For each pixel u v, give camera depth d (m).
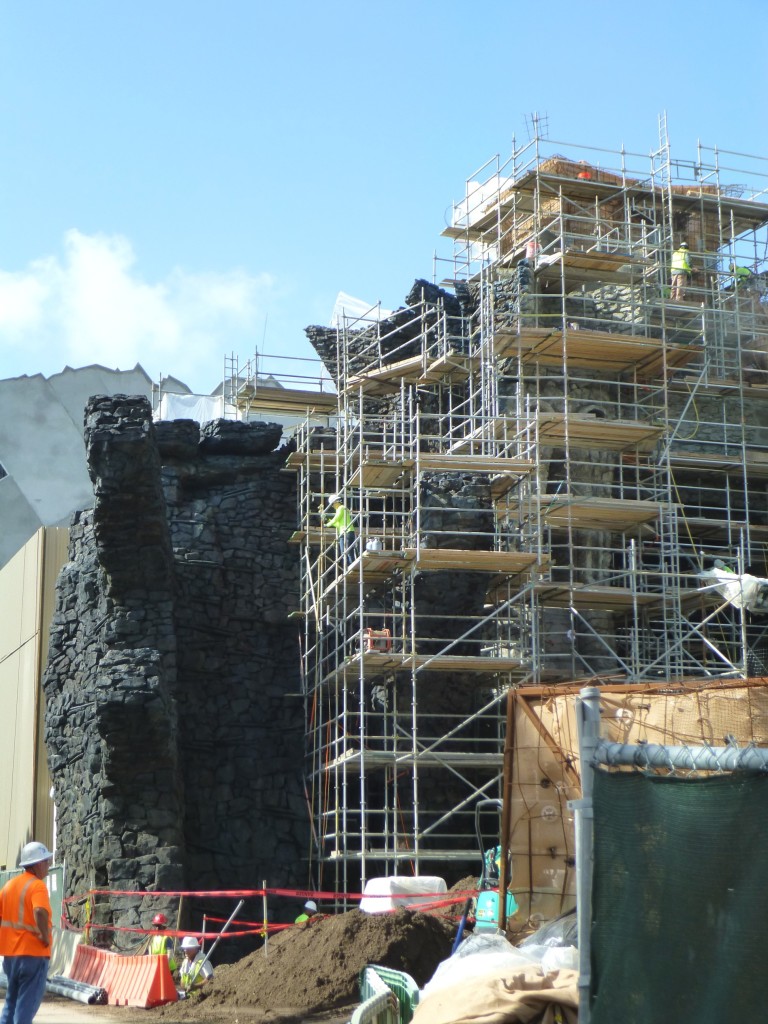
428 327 34.03
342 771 27.41
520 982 9.95
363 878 24.56
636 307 30.81
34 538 32.75
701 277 34.31
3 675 34.69
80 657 28.33
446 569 26.77
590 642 29.59
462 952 11.80
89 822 26.41
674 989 7.06
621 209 33.66
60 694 28.84
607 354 29.67
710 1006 6.84
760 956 6.69
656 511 28.28
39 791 30.30
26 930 12.00
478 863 27.44
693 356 30.17
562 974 10.06
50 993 20.30
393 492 27.89
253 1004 17.28
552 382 30.42
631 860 7.47
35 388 47.50
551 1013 9.41
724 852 6.94
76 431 47.50
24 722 31.81
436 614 27.36
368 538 27.83
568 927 12.20
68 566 29.64
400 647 27.20
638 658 27.52
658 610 29.39
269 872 28.14
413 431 32.72
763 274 35.00
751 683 12.52
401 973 12.16
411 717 27.25
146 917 24.75
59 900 23.89
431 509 27.11
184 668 29.02
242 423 31.23
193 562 29.72
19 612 33.41
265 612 29.95
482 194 36.72
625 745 7.84
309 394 36.56
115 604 27.25
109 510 26.53
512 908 14.41
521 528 27.47
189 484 30.86
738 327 31.81
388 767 26.86
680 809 7.19
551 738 13.45
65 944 22.80
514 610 28.25
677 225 35.03
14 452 46.66
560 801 13.33
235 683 29.34
